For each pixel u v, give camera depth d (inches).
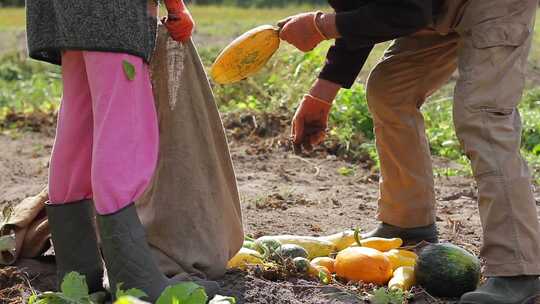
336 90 282.8
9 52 1098.7
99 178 231.8
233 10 2066.9
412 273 279.4
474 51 259.1
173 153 260.1
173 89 257.9
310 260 303.0
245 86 679.7
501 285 252.8
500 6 256.4
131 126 233.8
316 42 262.8
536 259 252.2
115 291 238.2
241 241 278.2
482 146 254.4
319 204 424.8
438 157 556.7
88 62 234.1
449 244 278.7
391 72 302.2
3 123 678.5
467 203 434.3
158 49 255.9
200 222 261.3
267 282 270.7
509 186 251.1
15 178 503.8
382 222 322.0
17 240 290.0
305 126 289.0
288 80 663.1
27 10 242.5
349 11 258.4
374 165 527.5
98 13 231.0
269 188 461.1
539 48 875.4
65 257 259.3
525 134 587.5
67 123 248.4
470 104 256.4
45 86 842.2
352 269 281.1
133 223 235.1
